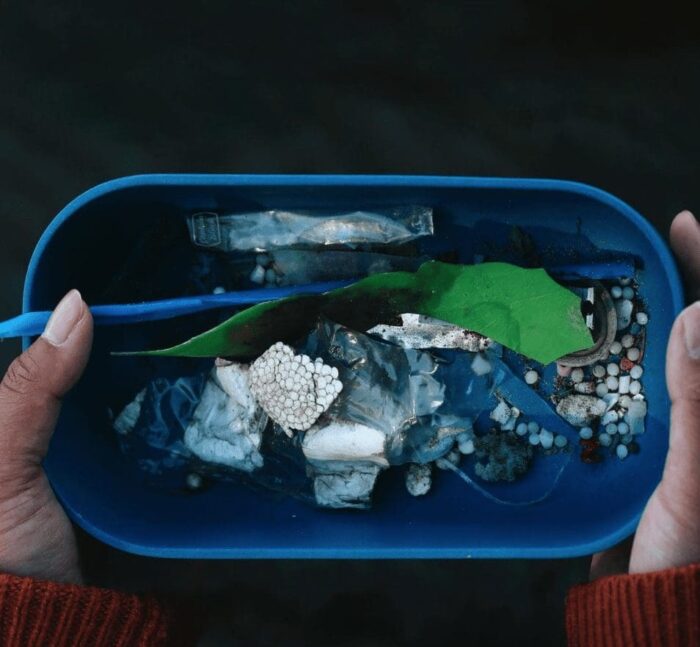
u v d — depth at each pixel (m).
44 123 1.42
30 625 0.92
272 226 1.14
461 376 1.17
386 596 1.41
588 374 1.18
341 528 1.13
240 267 1.18
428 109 1.42
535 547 1.04
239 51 1.42
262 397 1.06
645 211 1.41
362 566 1.41
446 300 1.07
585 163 1.42
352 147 1.42
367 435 1.06
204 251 1.17
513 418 1.18
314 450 1.07
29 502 1.00
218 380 1.13
